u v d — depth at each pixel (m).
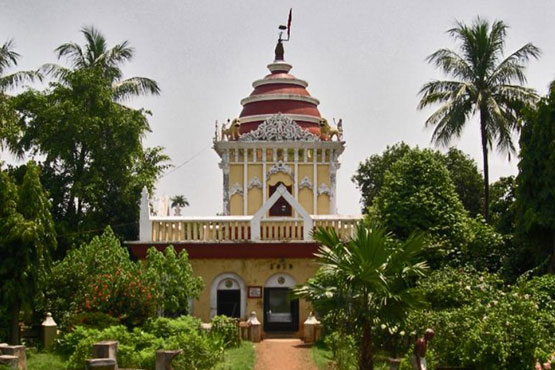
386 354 22.27
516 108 38.22
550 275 26.14
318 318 28.23
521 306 20.70
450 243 29.30
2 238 27.27
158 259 29.34
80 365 22.59
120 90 42.72
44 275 28.44
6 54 35.50
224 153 43.72
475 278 25.75
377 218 30.30
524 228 28.66
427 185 30.50
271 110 44.84
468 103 38.41
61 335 27.11
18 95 39.75
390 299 19.03
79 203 40.38
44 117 38.81
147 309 27.80
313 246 32.28
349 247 19.30
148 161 44.25
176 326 26.58
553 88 29.75
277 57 47.81
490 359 19.75
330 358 23.42
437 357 21.11
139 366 22.36
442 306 24.55
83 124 38.69
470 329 20.88
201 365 21.91
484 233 30.44
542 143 28.45
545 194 28.00
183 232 32.66
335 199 43.50
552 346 20.59
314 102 46.03
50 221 29.11
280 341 29.97
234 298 32.78
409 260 20.23
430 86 39.19
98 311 27.48
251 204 43.38
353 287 19.17
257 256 32.47
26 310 27.70
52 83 40.88
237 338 27.66
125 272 28.61
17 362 19.34
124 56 43.22
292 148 43.59
